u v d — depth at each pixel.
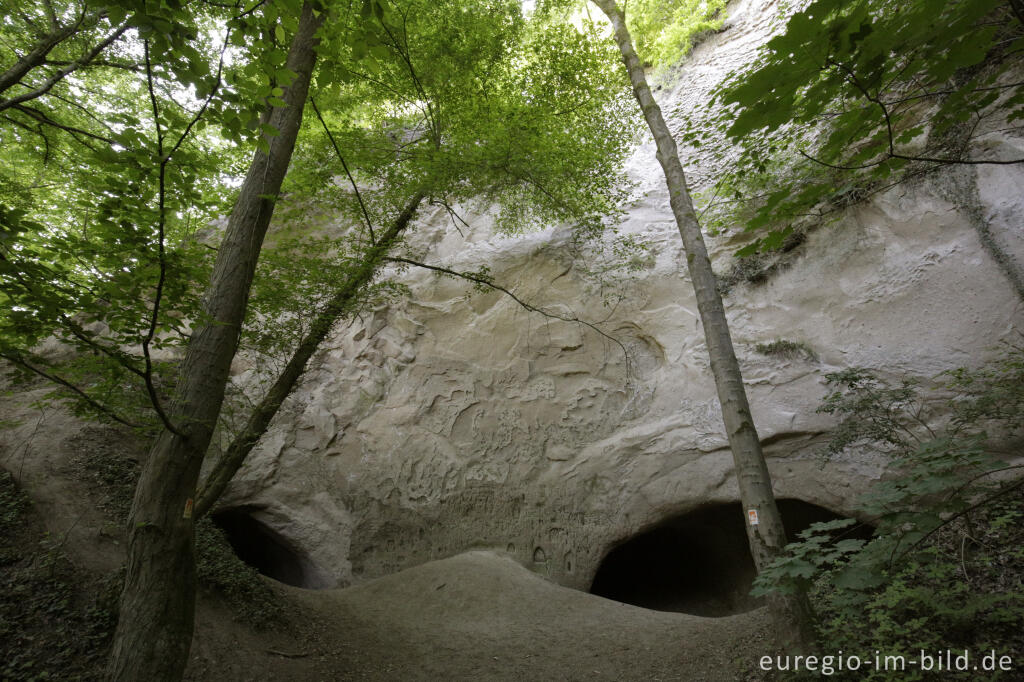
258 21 3.95
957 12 2.19
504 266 14.01
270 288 8.01
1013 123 8.87
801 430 9.78
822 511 10.12
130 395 6.07
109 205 4.06
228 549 8.61
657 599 12.80
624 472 11.65
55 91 8.13
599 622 9.09
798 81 2.51
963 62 2.49
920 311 9.25
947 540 6.24
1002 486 6.39
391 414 13.83
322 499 13.35
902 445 8.05
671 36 15.62
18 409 9.80
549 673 7.30
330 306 8.41
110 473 9.17
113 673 4.05
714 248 12.14
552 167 10.18
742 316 11.27
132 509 4.56
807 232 10.98
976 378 8.20
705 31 15.64
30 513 7.61
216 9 7.52
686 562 12.90
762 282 11.28
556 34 11.27
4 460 8.55
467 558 11.56
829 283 10.42
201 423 4.80
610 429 12.30
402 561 12.80
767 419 10.16
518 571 11.22
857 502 4.04
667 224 13.30
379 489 13.34
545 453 12.66
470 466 13.01
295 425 13.90
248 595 7.70
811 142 9.30
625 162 15.07
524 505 12.43
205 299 5.20
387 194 9.75
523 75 11.45
